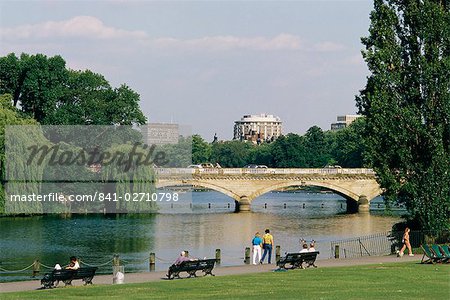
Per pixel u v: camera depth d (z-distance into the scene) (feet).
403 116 344.08
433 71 342.44
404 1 353.92
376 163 351.05
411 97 348.18
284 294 209.26
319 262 303.48
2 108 595.47
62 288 235.40
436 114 344.28
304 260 282.97
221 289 221.66
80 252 419.33
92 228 544.21
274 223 618.44
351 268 269.85
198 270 275.59
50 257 399.03
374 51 352.90
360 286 223.10
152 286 231.50
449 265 274.36
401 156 345.10
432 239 345.92
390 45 352.28
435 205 344.69
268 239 321.52
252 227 579.48
